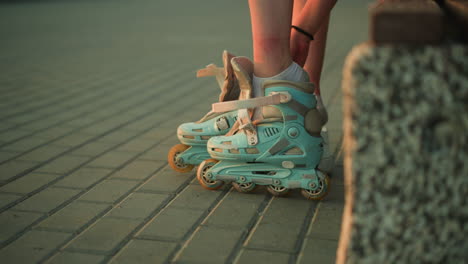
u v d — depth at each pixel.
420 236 1.20
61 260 1.89
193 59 7.07
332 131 3.57
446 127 1.11
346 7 15.43
